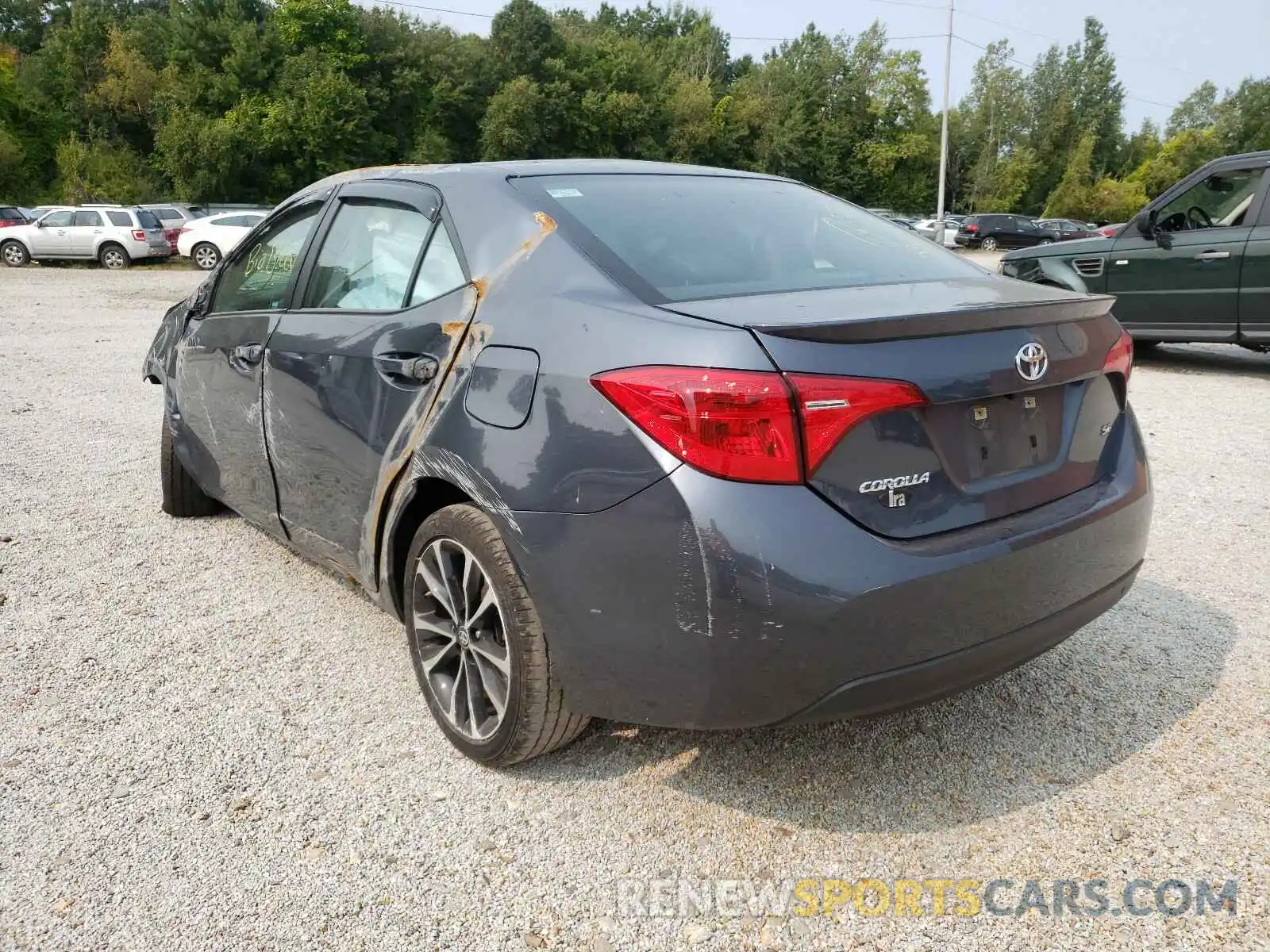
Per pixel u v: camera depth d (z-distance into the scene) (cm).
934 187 7800
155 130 5262
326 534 326
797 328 201
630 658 217
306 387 317
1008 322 226
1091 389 258
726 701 208
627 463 210
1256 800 248
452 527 255
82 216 2614
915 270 283
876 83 7500
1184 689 306
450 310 266
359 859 230
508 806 251
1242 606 368
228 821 244
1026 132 8238
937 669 212
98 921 210
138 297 1822
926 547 211
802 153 7212
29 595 386
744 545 198
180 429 433
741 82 7856
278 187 5228
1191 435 646
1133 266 909
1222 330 866
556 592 225
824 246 286
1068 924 208
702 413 200
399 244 300
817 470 201
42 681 316
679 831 241
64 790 257
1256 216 835
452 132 6278
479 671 262
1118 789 254
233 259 400
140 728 288
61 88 5531
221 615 368
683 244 263
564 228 257
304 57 5378
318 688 313
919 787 257
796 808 249
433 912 213
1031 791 254
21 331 1272
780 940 206
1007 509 230
